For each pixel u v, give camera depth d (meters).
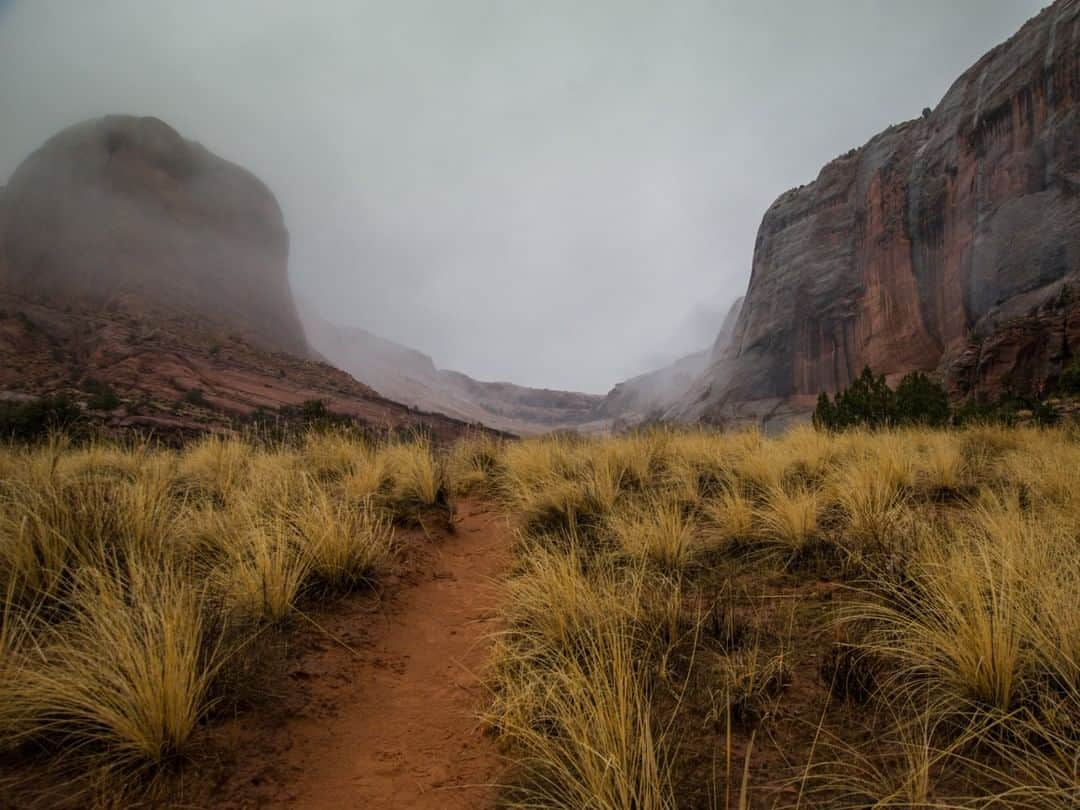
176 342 90.31
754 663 2.77
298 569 3.77
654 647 3.08
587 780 2.07
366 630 3.70
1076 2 72.06
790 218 122.38
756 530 4.84
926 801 1.89
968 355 54.12
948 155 86.12
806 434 9.32
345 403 81.12
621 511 5.50
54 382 60.38
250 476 6.28
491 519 6.54
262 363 101.31
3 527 3.43
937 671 2.62
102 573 3.20
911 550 3.74
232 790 2.21
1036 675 2.43
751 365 109.75
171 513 4.75
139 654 2.35
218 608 3.12
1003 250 70.62
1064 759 1.97
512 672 3.13
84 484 4.25
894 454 6.39
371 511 5.39
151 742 2.23
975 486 5.90
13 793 2.00
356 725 2.79
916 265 88.00
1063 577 2.86
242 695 2.69
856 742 2.30
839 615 3.27
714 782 2.08
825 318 100.31
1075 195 65.06
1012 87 77.19
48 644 2.72
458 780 2.43
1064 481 4.94
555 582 3.53
